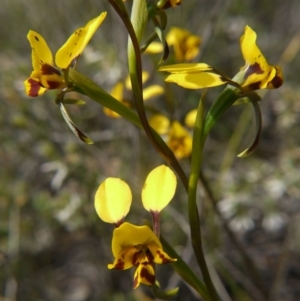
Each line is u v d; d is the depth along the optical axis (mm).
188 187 136
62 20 405
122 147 343
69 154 323
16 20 419
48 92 340
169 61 214
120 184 133
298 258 320
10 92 344
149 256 122
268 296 268
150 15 134
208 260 280
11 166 350
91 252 325
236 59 402
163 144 133
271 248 325
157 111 241
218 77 124
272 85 128
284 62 379
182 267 141
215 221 303
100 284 320
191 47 210
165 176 130
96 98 129
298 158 327
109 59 339
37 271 323
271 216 305
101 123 362
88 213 319
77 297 315
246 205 304
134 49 125
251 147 132
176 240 312
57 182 320
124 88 284
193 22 402
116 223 131
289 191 314
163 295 133
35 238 330
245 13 433
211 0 414
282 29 450
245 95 131
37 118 344
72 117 348
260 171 319
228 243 318
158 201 129
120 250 122
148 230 119
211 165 346
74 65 129
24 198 326
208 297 144
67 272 328
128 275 314
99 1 399
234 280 296
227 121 370
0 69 372
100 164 333
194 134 134
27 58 402
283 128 355
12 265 306
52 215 320
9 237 314
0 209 327
